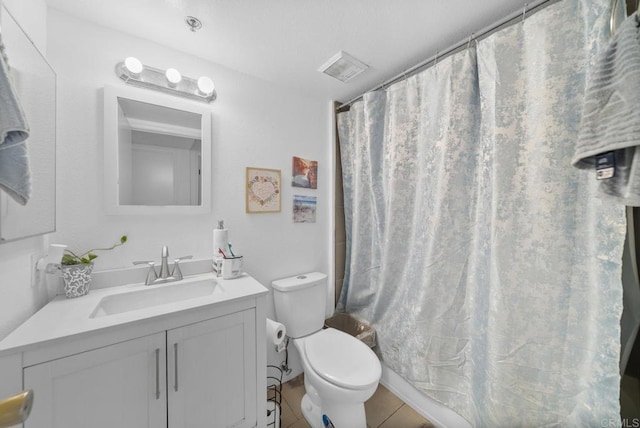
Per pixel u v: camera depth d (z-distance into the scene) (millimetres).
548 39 919
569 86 883
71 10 1062
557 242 911
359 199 1797
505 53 1029
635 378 715
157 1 1019
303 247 1850
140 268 1219
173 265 1291
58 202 1057
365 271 1823
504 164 1028
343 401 1142
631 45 554
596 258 830
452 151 1220
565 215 897
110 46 1166
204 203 1396
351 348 1399
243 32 1202
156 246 1284
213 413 992
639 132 517
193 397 945
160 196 1283
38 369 699
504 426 1010
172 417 903
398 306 1551
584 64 856
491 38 1078
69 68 1076
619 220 776
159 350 874
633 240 742
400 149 1512
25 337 713
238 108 1536
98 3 1025
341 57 1375
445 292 1277
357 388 1117
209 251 1434
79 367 750
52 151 962
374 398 1559
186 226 1366
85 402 761
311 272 1892
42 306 977
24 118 544
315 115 1897
